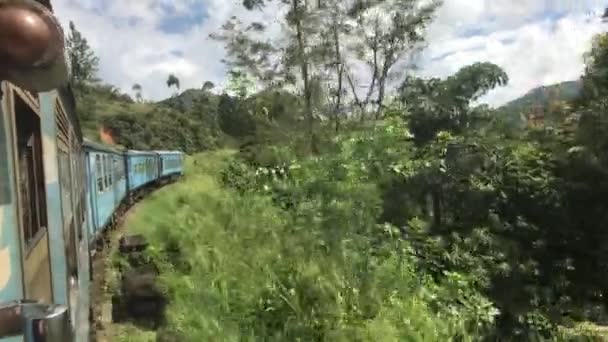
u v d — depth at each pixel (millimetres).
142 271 9945
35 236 2992
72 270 4617
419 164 13586
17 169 2326
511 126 18031
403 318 8531
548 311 12031
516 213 13625
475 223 13359
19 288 2135
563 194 13625
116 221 18328
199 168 33344
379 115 17375
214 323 8141
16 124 2447
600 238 13367
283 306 8641
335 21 18438
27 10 1685
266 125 17391
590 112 14734
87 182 10102
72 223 5008
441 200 13375
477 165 13977
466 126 19562
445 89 20188
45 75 1793
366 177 12375
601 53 16625
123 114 64938
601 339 11625
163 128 67188
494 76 20516
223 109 20688
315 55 18125
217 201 13727
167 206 17656
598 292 13430
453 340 9180
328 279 8984
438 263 11523
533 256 13055
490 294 11578
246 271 9586
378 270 9555
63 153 4770
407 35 19234
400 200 12820
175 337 7949
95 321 8555
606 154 14055
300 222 10766
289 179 13508
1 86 1999
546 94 21031
